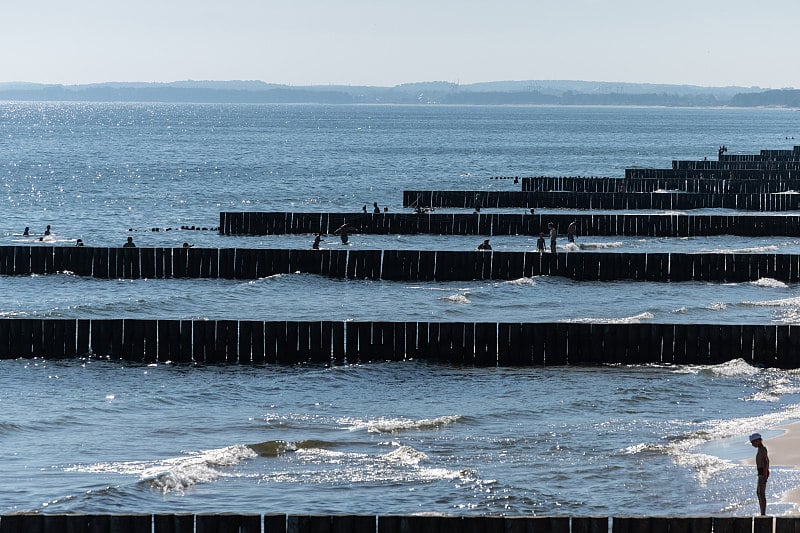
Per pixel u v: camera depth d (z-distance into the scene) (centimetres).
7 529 2961
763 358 5884
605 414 5069
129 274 8444
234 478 4091
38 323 5922
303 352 5881
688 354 5900
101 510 3681
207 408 5181
